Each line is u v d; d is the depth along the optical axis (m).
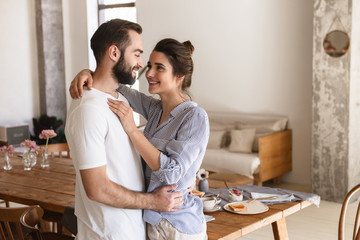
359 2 5.73
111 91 2.02
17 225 2.55
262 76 7.07
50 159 4.64
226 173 6.19
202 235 2.16
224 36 7.36
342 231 2.70
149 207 2.01
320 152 6.01
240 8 7.17
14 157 4.75
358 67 5.83
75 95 1.93
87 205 2.01
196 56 7.68
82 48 9.46
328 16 5.77
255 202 3.06
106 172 1.94
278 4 6.82
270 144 6.41
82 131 1.86
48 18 9.33
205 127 2.04
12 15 9.13
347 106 5.76
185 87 2.17
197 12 7.59
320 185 6.05
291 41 6.75
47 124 9.24
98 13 9.44
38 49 9.40
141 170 2.08
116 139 1.94
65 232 3.85
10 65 9.16
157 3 8.00
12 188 3.57
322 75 5.90
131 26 1.98
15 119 9.28
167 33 7.94
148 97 2.34
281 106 6.93
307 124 6.71
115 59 1.95
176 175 1.95
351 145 5.84
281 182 6.95
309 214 5.40
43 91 9.41
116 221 1.98
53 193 3.41
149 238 2.13
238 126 7.04
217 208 2.97
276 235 3.15
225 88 7.43
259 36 7.04
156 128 2.14
